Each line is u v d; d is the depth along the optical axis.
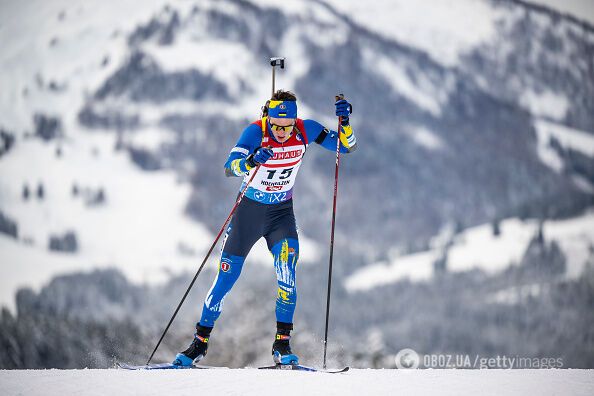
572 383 10.21
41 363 109.25
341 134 14.99
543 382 10.25
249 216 14.29
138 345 75.44
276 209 14.38
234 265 14.30
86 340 107.56
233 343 77.06
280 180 14.19
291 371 11.35
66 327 109.44
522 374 11.07
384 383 10.16
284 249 14.17
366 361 76.56
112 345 75.75
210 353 76.94
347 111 14.89
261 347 76.94
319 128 14.80
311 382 10.20
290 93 13.95
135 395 9.38
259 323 78.12
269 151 13.10
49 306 153.12
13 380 10.38
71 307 168.12
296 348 63.06
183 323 77.25
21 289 178.75
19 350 108.50
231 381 10.26
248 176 14.30
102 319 109.62
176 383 10.09
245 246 14.36
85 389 9.72
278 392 9.48
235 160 13.48
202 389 9.68
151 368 13.78
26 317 113.31
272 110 13.76
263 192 14.19
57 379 10.41
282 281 14.12
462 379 10.56
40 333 109.25
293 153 14.16
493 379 10.56
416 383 10.16
